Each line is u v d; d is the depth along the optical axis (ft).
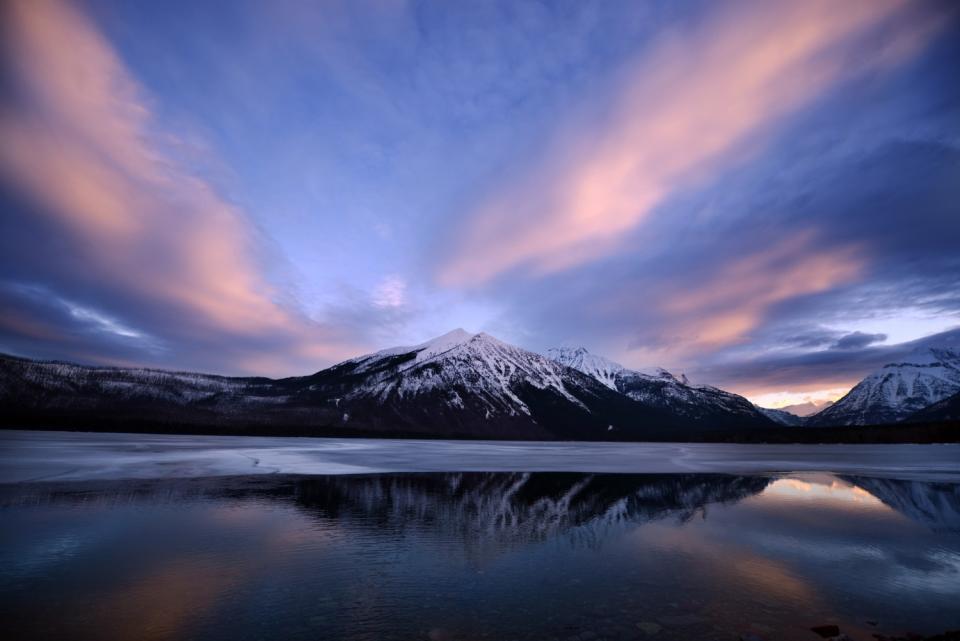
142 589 35.60
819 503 78.33
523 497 83.41
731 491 93.25
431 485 97.71
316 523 58.75
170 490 82.64
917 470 139.33
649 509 71.97
